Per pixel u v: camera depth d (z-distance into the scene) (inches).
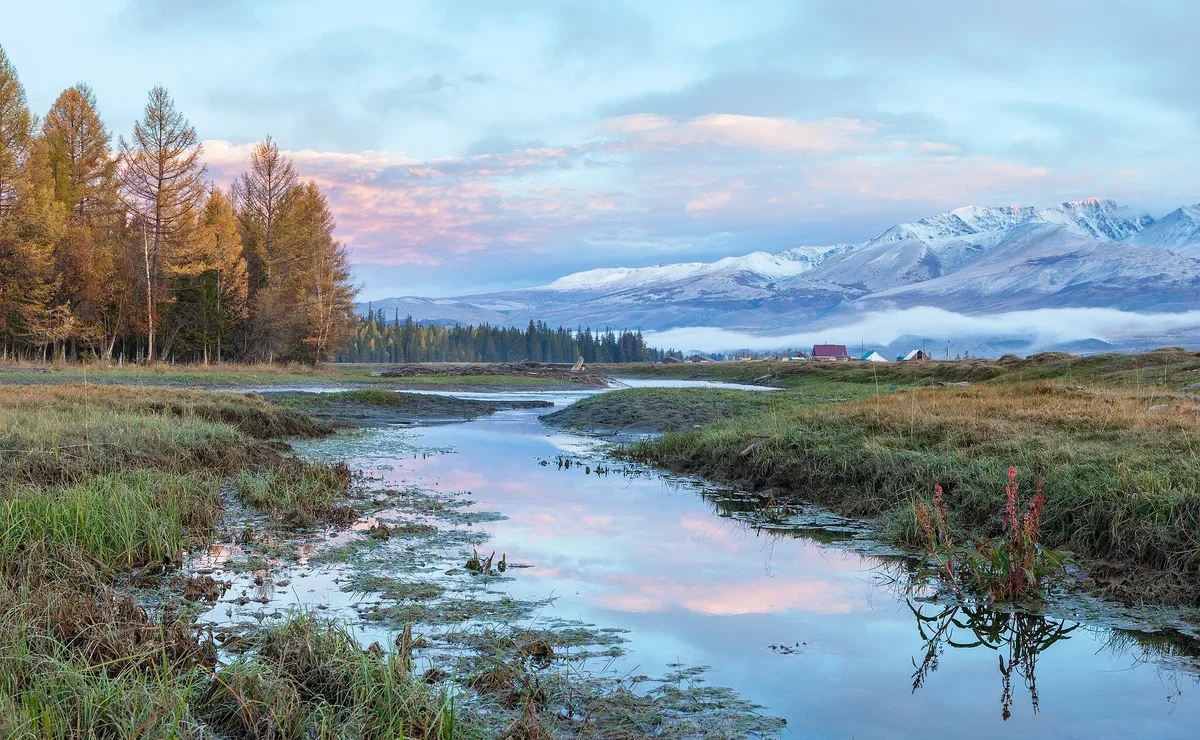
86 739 155.0
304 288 2428.6
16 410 592.4
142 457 485.7
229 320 2272.4
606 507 476.1
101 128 2026.3
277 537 374.6
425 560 343.0
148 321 1978.3
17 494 346.3
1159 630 264.8
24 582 244.1
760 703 203.8
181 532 350.6
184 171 1909.4
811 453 536.4
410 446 797.2
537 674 217.0
